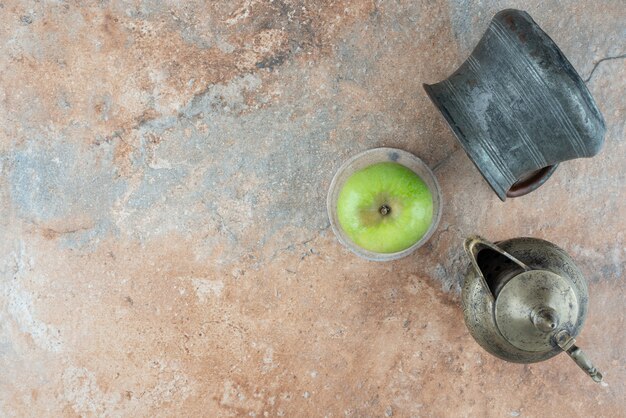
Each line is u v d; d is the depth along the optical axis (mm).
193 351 691
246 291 688
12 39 657
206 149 672
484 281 559
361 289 690
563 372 711
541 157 575
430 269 689
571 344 528
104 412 693
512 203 688
